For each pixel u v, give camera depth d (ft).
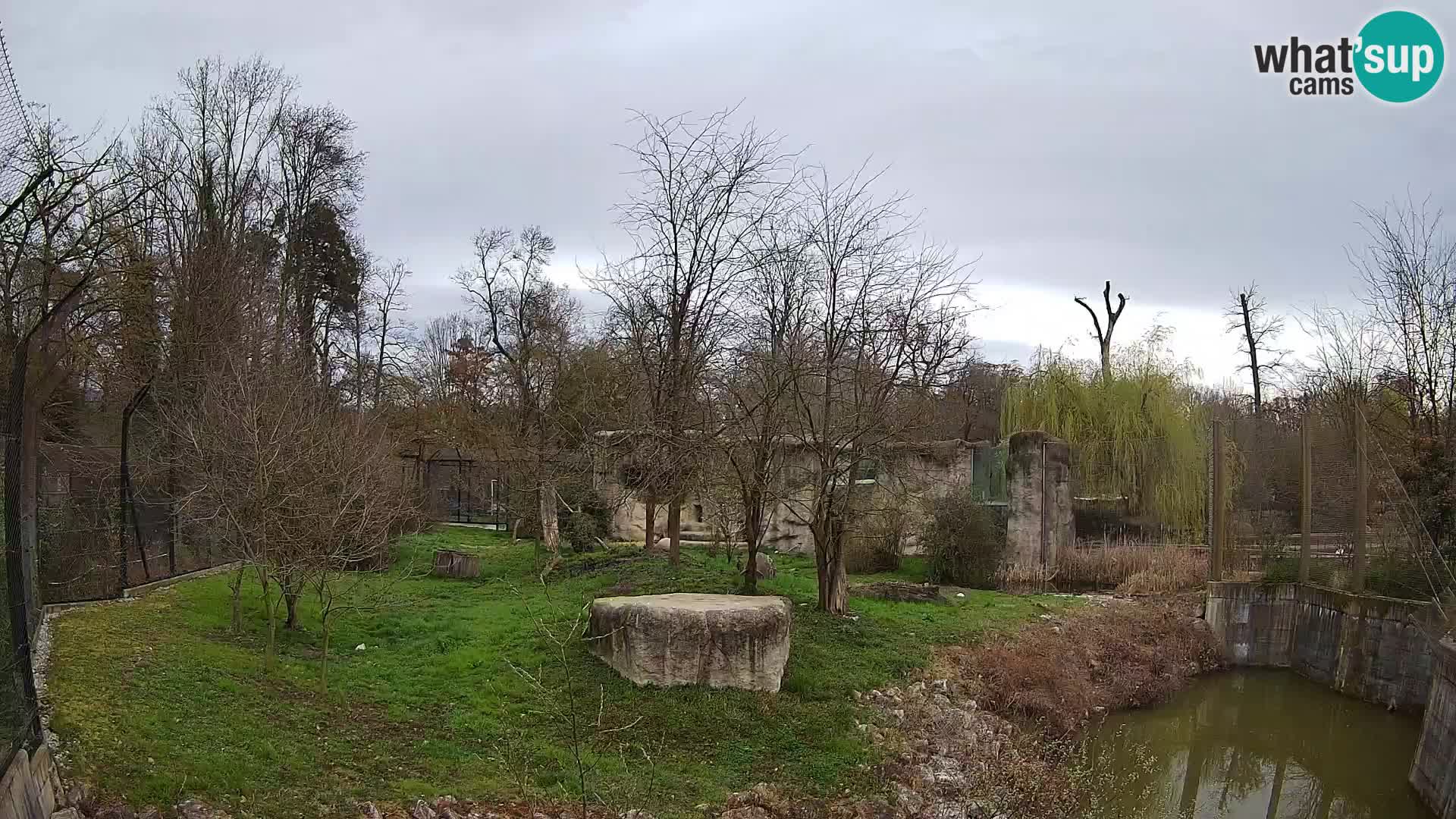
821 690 39.09
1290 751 47.34
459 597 56.08
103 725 25.99
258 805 24.54
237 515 39.19
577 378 76.89
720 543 68.13
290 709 31.89
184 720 28.14
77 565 43.98
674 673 37.29
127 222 59.57
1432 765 39.81
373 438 66.44
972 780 35.83
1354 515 57.00
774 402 47.65
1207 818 39.52
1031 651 50.14
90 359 54.54
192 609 43.57
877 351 49.01
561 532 73.20
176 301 65.67
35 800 20.47
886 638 47.78
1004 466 75.51
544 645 40.86
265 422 43.39
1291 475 62.85
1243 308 130.62
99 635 34.86
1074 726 45.47
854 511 51.47
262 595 49.78
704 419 51.78
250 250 84.43
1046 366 84.69
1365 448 56.18
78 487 52.03
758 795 31.30
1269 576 62.49
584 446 70.95
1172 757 45.24
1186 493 74.64
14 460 22.95
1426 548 53.26
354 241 98.99
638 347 57.16
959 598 61.16
